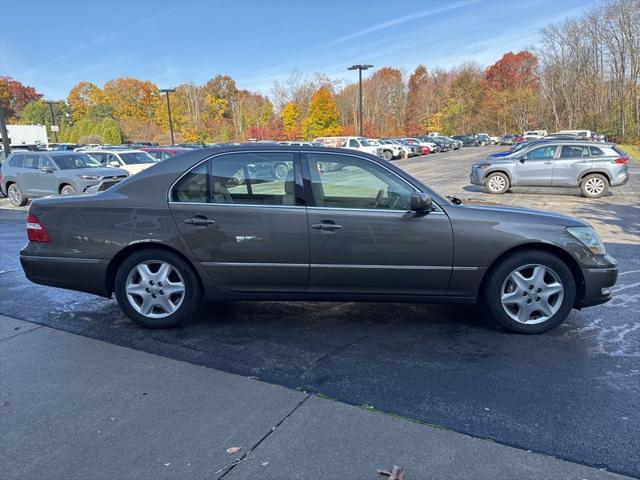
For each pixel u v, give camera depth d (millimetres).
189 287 4094
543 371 3336
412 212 3842
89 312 4711
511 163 14219
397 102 79750
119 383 3230
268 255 3928
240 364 3500
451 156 38344
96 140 59250
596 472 2281
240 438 2588
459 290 3938
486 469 2309
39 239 4176
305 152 3990
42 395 3078
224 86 86875
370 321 4367
